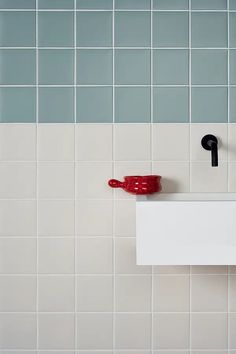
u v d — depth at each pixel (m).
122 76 1.62
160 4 1.62
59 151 1.61
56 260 1.61
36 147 1.61
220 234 1.21
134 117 1.62
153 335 1.60
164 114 1.62
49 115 1.62
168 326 1.60
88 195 1.61
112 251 1.61
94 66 1.62
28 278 1.60
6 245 1.60
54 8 1.62
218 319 1.60
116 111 1.62
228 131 1.62
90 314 1.61
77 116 1.62
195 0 1.62
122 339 1.60
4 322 1.60
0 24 1.62
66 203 1.61
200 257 1.21
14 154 1.61
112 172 1.61
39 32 1.62
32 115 1.62
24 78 1.62
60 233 1.61
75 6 1.62
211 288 1.60
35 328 1.60
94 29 1.62
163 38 1.62
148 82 1.62
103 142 1.62
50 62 1.62
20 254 1.61
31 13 1.62
